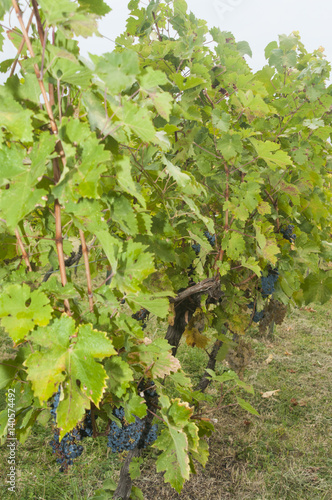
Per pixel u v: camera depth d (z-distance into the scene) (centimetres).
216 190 258
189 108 231
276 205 298
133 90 173
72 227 149
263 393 513
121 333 143
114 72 97
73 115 110
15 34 106
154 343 168
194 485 359
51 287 110
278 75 311
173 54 247
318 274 340
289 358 629
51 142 89
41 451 376
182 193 204
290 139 306
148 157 186
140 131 107
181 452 160
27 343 128
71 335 101
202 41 254
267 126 296
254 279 302
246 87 246
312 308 880
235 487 358
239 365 289
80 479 348
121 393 132
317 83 300
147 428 220
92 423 146
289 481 369
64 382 104
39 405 131
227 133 234
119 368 132
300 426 455
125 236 198
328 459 402
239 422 454
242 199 238
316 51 337
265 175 289
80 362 99
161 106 113
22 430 139
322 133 308
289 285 302
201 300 263
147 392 196
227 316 291
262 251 246
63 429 96
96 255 203
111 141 114
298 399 512
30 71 104
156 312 147
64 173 95
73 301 131
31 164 90
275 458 402
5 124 89
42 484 331
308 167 305
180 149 238
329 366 607
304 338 716
